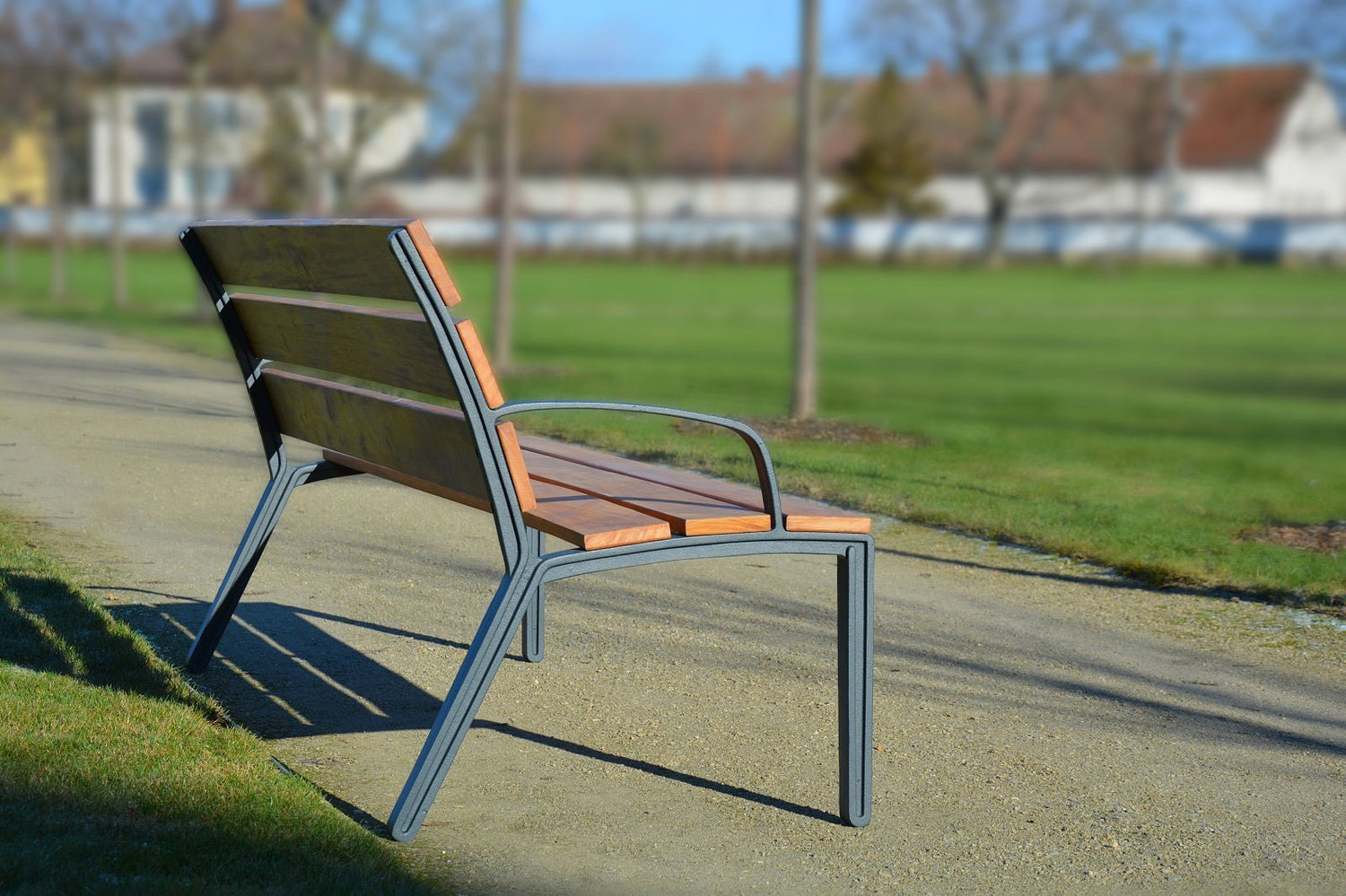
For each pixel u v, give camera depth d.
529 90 36.94
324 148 23.70
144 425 9.53
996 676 4.79
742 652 4.95
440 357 3.01
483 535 6.64
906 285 47.22
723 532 3.28
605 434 9.80
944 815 3.58
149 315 23.23
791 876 3.20
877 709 4.40
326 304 3.46
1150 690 4.70
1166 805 3.71
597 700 4.38
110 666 4.18
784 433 10.51
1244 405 16.89
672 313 30.47
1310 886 3.24
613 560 3.19
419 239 2.90
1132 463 10.47
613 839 3.36
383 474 3.93
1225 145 74.50
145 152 66.44
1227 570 6.27
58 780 3.22
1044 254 65.25
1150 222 63.59
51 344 16.19
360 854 3.06
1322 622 5.56
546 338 22.66
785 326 27.20
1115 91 63.91
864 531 3.41
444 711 3.25
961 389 17.17
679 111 78.75
